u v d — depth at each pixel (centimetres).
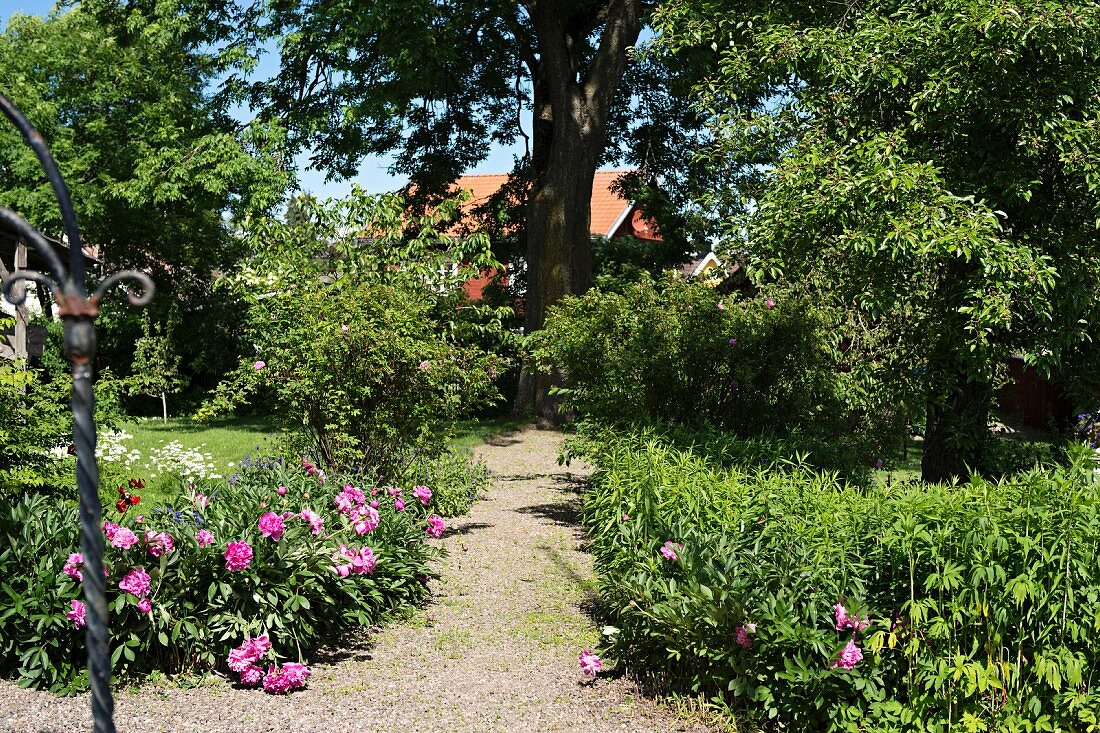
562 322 915
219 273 2373
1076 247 595
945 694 374
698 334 838
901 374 688
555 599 625
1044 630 364
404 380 744
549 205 1764
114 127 2056
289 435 768
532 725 410
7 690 424
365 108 1667
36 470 663
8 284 173
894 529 380
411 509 666
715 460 593
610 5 1780
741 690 401
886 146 561
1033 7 548
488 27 1894
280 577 476
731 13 734
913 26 608
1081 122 589
